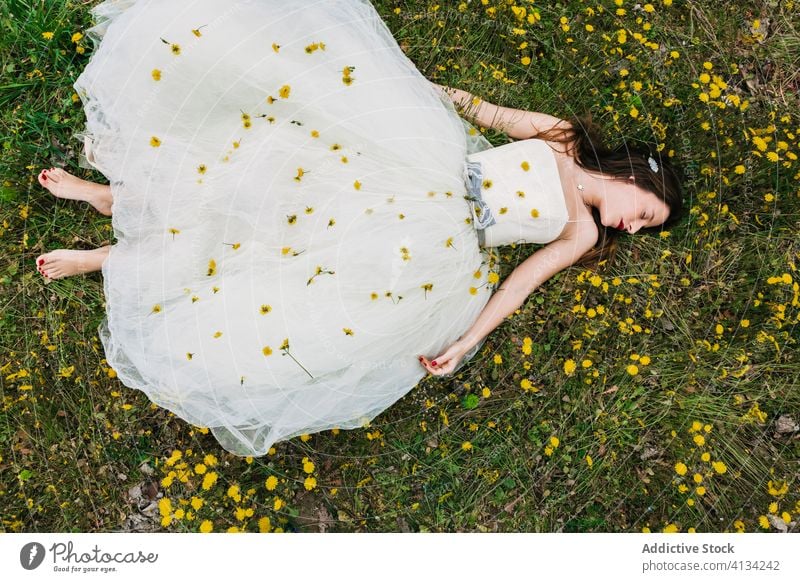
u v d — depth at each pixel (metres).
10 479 1.84
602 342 2.07
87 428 1.87
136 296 1.63
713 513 2.01
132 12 1.64
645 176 1.85
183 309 1.60
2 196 1.91
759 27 2.34
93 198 1.88
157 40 1.59
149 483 1.89
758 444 2.05
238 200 1.61
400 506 1.93
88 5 2.06
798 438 2.06
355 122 1.68
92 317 1.92
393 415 2.00
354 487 1.93
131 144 1.63
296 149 1.64
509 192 1.73
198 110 1.62
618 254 2.14
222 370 1.58
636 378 2.04
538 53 2.23
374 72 1.74
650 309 2.09
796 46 2.32
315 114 1.66
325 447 1.96
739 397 2.00
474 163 1.77
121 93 1.61
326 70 1.68
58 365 1.89
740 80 2.31
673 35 2.27
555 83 2.18
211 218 1.61
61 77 1.99
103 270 1.66
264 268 1.59
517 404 2.00
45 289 1.92
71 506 1.83
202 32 1.60
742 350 2.04
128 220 1.64
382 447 1.96
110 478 1.86
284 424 1.70
